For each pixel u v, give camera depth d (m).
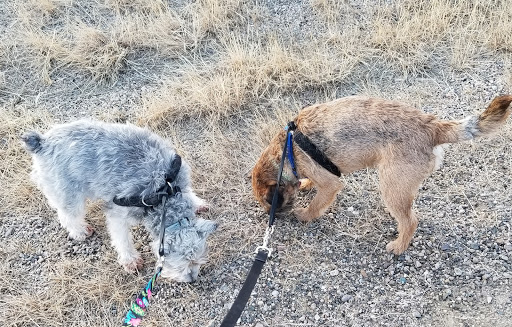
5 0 1.82
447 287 1.08
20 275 1.17
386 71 1.51
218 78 1.49
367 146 1.04
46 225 1.26
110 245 1.23
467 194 1.22
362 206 1.24
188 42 1.64
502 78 1.44
